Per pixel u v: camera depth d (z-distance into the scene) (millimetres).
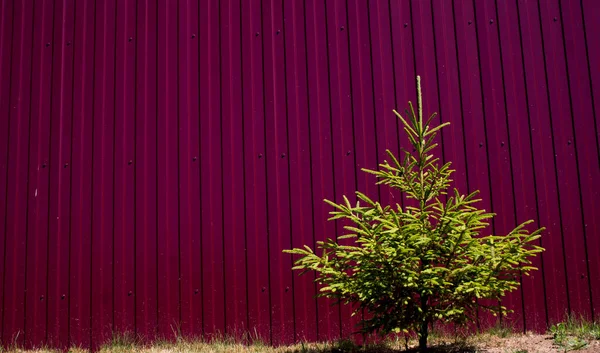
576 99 7383
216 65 7578
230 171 7387
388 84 7438
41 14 7770
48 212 7434
